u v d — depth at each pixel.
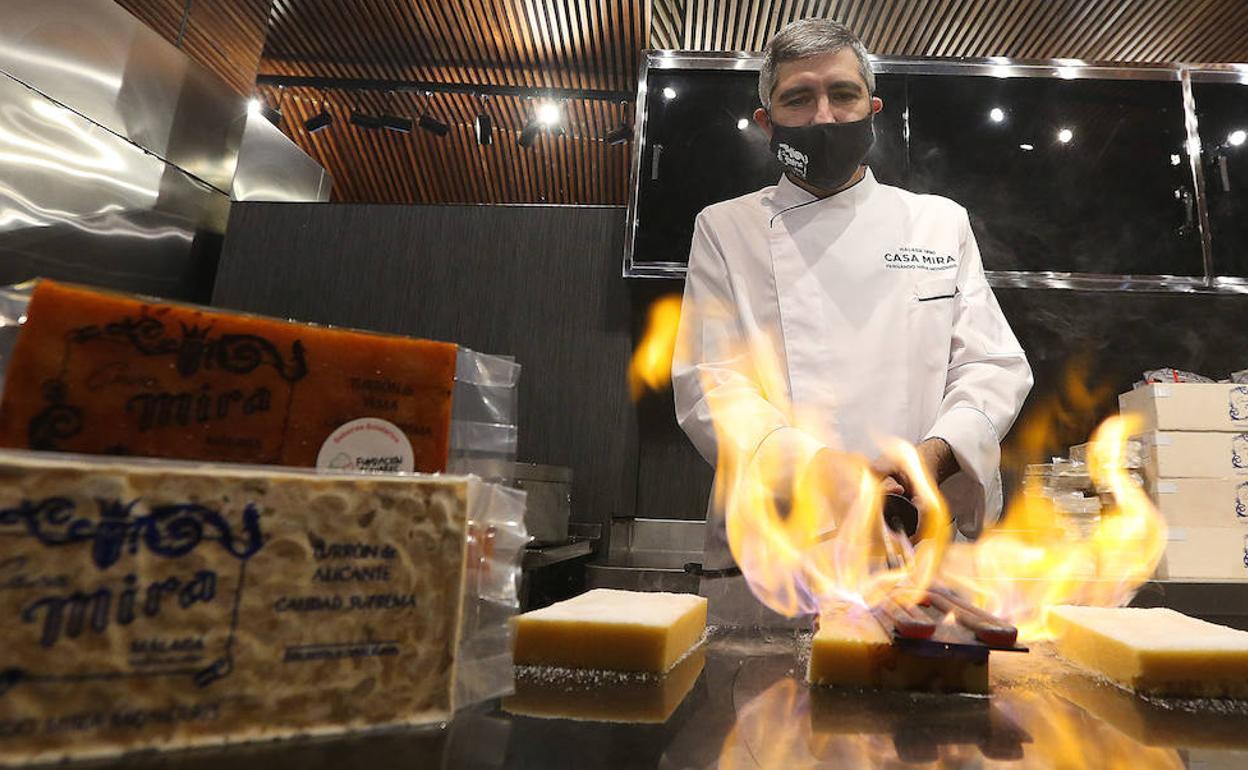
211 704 0.48
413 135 5.18
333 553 0.54
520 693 0.72
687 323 2.01
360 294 2.55
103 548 0.46
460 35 3.97
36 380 0.49
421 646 0.57
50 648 0.44
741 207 2.05
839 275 1.85
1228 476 2.08
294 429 0.57
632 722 0.62
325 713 0.52
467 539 0.60
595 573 1.50
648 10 3.64
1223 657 0.77
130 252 2.61
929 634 0.79
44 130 2.30
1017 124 2.50
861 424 1.74
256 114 3.27
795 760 0.53
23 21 2.24
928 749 0.57
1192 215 2.41
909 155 2.48
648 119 2.51
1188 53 3.62
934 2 3.39
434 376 0.64
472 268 2.55
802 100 1.81
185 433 0.53
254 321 0.57
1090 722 0.66
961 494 1.59
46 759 0.43
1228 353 2.57
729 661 0.93
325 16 3.83
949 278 1.85
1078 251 2.40
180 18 3.28
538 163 5.44
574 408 2.45
